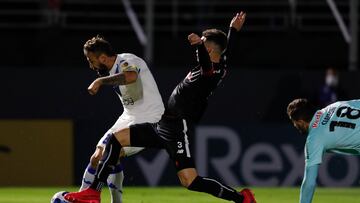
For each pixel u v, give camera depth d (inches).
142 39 2326.5
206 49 1010.1
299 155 2133.4
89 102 2142.0
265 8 2541.8
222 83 2188.7
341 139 954.1
